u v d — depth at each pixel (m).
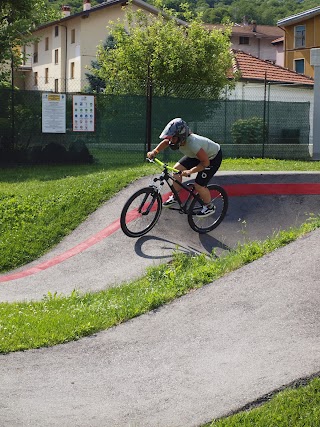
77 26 39.09
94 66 33.34
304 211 10.52
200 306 5.91
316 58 20.11
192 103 17.11
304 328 4.95
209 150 8.54
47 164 15.30
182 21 33.69
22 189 11.68
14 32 17.95
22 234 9.71
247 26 61.78
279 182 10.93
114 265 8.39
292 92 26.31
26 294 7.66
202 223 9.41
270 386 4.05
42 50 45.25
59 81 41.72
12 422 3.92
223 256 8.08
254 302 5.69
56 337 5.39
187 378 4.42
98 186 11.21
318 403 3.83
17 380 4.59
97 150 15.65
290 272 6.18
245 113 18.45
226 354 4.74
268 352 4.62
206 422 3.78
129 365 4.79
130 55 19.28
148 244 8.87
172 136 8.34
